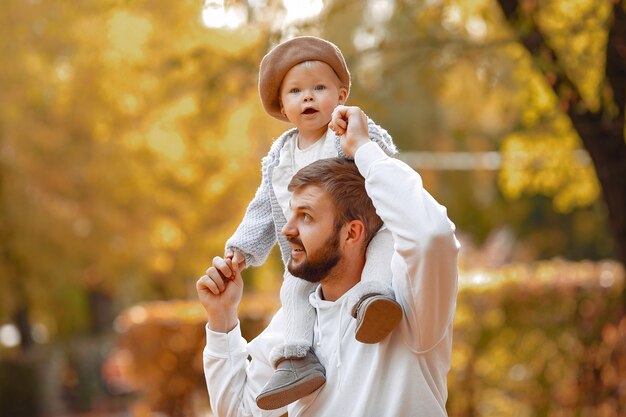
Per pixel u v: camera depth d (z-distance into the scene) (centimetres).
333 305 327
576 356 1091
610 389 1080
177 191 1895
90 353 2222
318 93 329
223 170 1794
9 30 1845
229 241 356
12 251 1991
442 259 295
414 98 2331
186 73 1026
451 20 1047
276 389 320
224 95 998
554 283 1098
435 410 314
